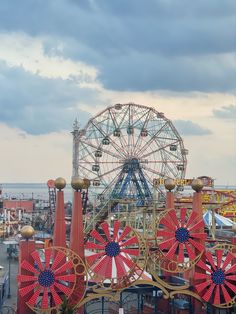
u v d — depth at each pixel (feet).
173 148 431.43
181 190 416.05
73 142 418.72
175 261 214.28
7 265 430.61
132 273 207.41
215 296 215.72
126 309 256.93
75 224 208.33
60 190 211.82
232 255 219.41
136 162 418.72
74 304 200.34
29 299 194.29
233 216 468.75
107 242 205.26
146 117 426.92
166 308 238.89
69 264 198.29
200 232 219.00
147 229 313.32
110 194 407.85
